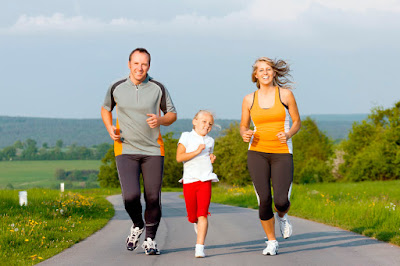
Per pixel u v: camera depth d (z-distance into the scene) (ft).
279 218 26.53
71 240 31.63
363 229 35.63
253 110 25.16
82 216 49.11
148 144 24.76
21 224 37.22
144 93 24.61
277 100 24.81
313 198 70.79
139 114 24.56
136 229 25.63
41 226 36.65
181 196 152.66
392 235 31.24
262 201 24.76
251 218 49.49
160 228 40.14
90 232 37.37
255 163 25.07
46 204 55.47
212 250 27.02
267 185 24.93
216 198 107.24
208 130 25.36
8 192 72.59
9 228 33.24
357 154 263.08
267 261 23.25
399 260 23.29
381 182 193.47
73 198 67.31
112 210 65.72
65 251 27.68
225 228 39.06
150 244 25.05
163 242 30.83
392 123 246.68
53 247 28.91
